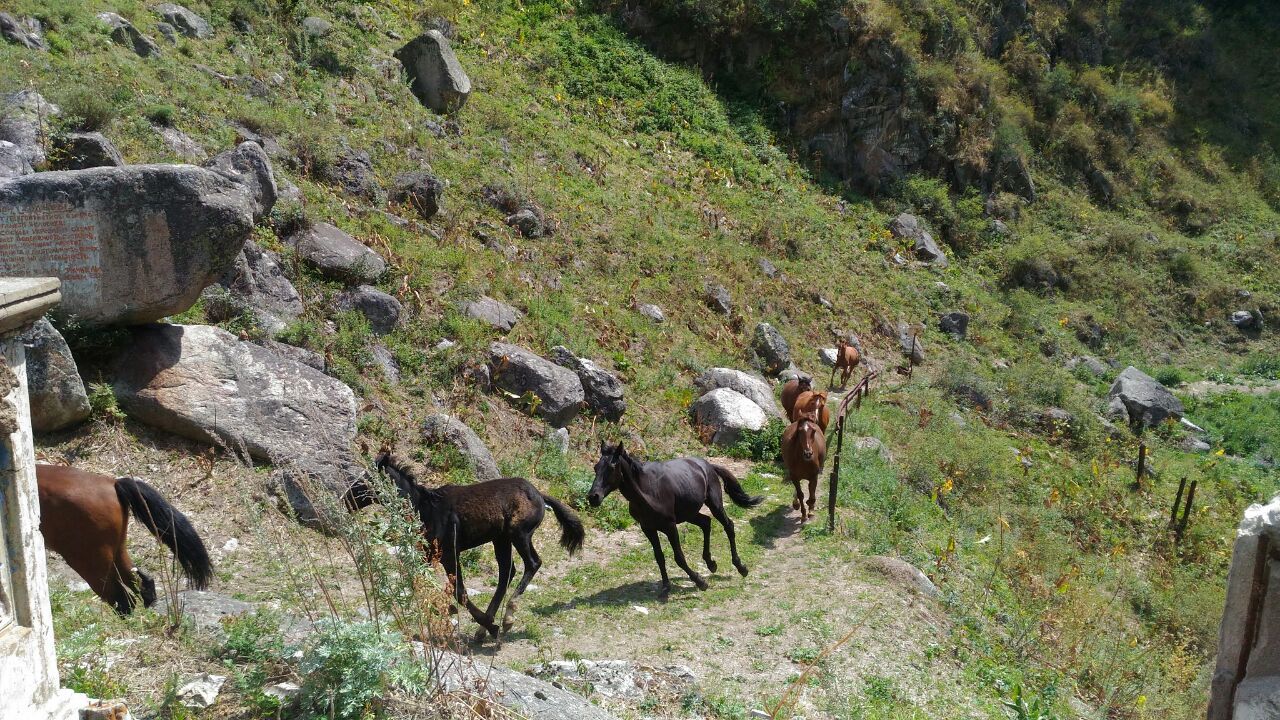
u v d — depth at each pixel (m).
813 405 12.01
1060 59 36.06
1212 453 21.77
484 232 16.98
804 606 9.27
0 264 9.62
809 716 7.06
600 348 15.83
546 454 12.59
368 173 16.25
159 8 17.70
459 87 20.44
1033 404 21.56
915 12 30.45
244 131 15.41
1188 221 33.72
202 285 10.31
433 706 5.27
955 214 28.70
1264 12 43.34
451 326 13.70
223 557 8.74
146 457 9.62
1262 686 4.35
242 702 5.33
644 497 9.29
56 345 9.23
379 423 11.44
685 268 19.64
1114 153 34.34
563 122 23.09
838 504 12.89
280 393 10.48
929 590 10.36
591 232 19.12
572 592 9.55
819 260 23.61
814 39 29.05
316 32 19.89
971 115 30.48
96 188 9.75
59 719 4.39
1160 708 9.51
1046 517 15.21
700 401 15.52
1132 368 24.47
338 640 5.30
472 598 9.03
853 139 28.70
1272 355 28.55
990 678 8.66
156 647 6.01
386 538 6.50
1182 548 15.81
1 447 4.13
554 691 6.14
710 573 10.30
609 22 27.75
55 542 6.50
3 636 4.07
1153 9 40.38
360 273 13.54
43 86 13.27
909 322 23.42
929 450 16.03
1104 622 12.12
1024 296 27.33
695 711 6.86
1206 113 38.47
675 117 25.91
